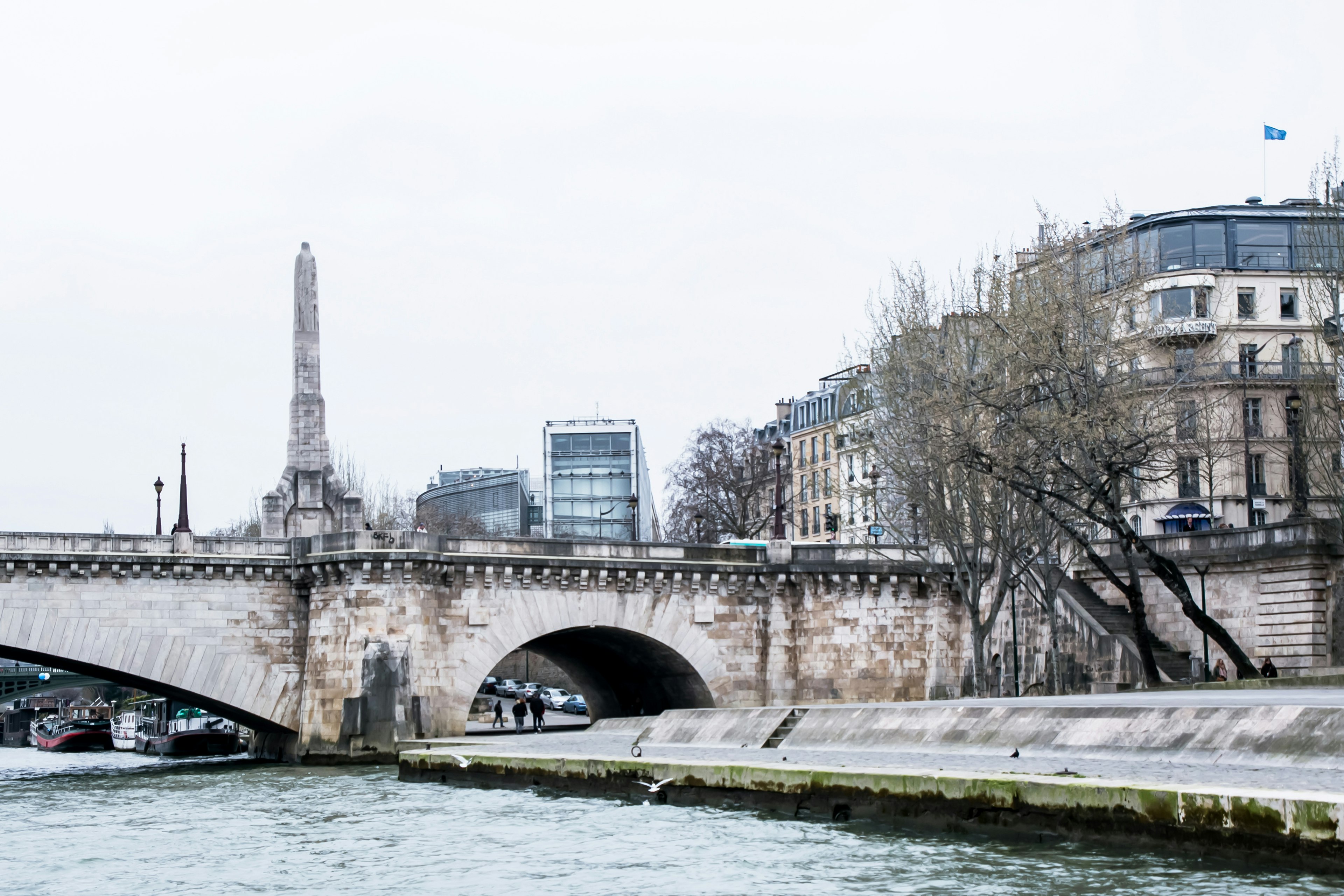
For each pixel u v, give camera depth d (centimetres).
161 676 7406
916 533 8575
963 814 3647
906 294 8100
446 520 16538
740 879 3366
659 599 8219
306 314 8719
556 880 3512
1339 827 2827
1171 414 7406
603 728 8050
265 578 7669
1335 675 5878
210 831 4694
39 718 18225
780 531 8550
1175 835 3147
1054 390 7181
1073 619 8019
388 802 5384
